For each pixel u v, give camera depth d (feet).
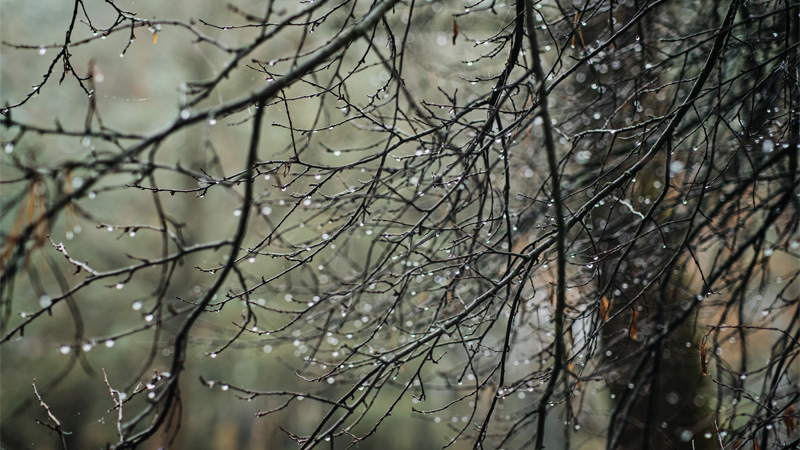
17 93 30.71
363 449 36.17
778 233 14.90
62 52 7.84
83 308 35.53
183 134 35.60
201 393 36.86
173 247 35.63
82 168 7.22
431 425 36.86
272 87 7.47
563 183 16.81
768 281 13.92
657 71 13.39
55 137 29.37
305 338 13.20
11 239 6.93
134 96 31.73
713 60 9.18
